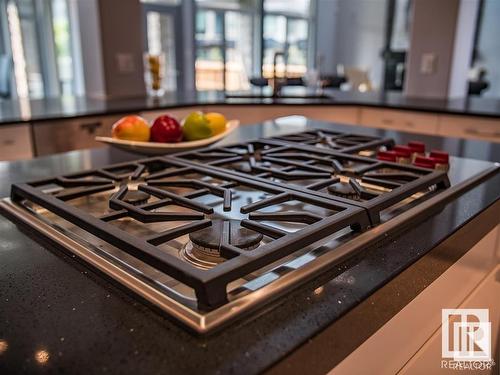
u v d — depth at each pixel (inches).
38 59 232.5
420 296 26.6
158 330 17.2
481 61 267.3
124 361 15.5
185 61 299.1
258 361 15.5
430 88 119.9
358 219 25.5
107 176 35.3
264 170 36.0
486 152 51.2
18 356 15.8
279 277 20.4
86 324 17.6
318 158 40.6
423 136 61.0
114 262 22.3
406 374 27.3
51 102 104.1
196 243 22.8
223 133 49.8
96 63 116.0
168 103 103.4
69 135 84.4
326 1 340.8
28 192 29.7
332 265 22.1
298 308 18.6
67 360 15.6
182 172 35.9
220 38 307.0
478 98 119.0
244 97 120.3
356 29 341.4
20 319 17.9
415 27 118.9
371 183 33.3
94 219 24.2
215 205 31.6
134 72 120.6
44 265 22.6
